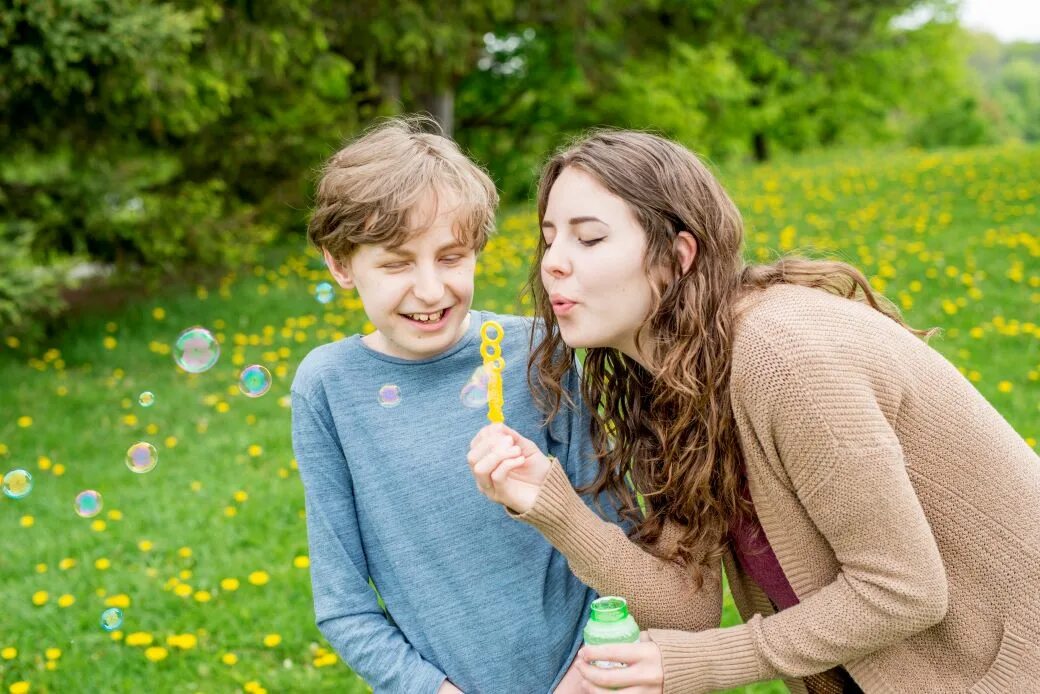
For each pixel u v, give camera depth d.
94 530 3.39
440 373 1.50
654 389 1.40
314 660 2.59
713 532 1.39
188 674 2.53
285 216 9.41
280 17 7.04
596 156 1.32
